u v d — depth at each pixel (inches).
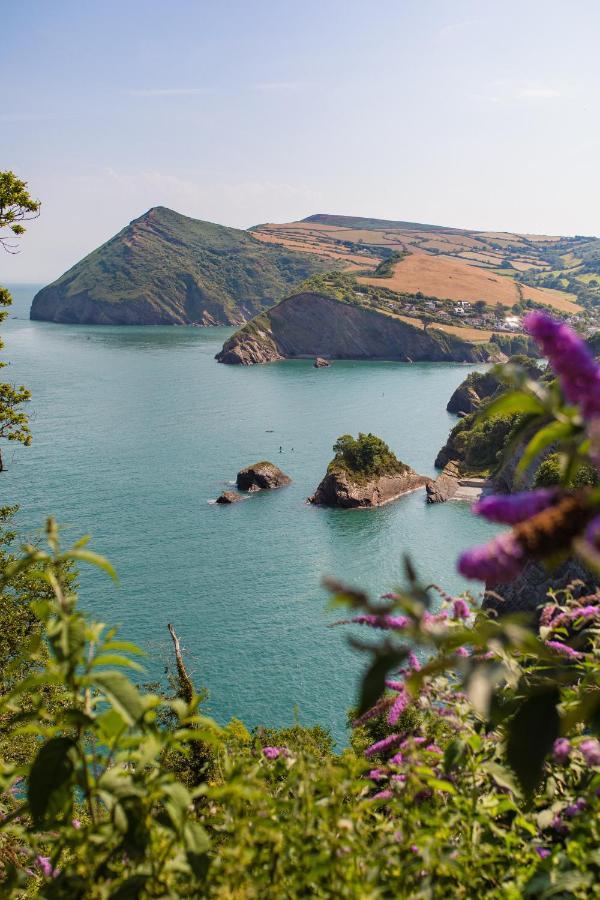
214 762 243.0
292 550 3912.4
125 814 158.4
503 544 99.9
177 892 166.4
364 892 155.2
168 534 4119.1
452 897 177.5
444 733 222.8
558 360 110.9
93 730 163.9
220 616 3105.3
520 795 186.2
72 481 5152.6
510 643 123.7
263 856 171.5
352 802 206.2
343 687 2532.0
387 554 3860.7
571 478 110.1
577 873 164.7
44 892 157.6
